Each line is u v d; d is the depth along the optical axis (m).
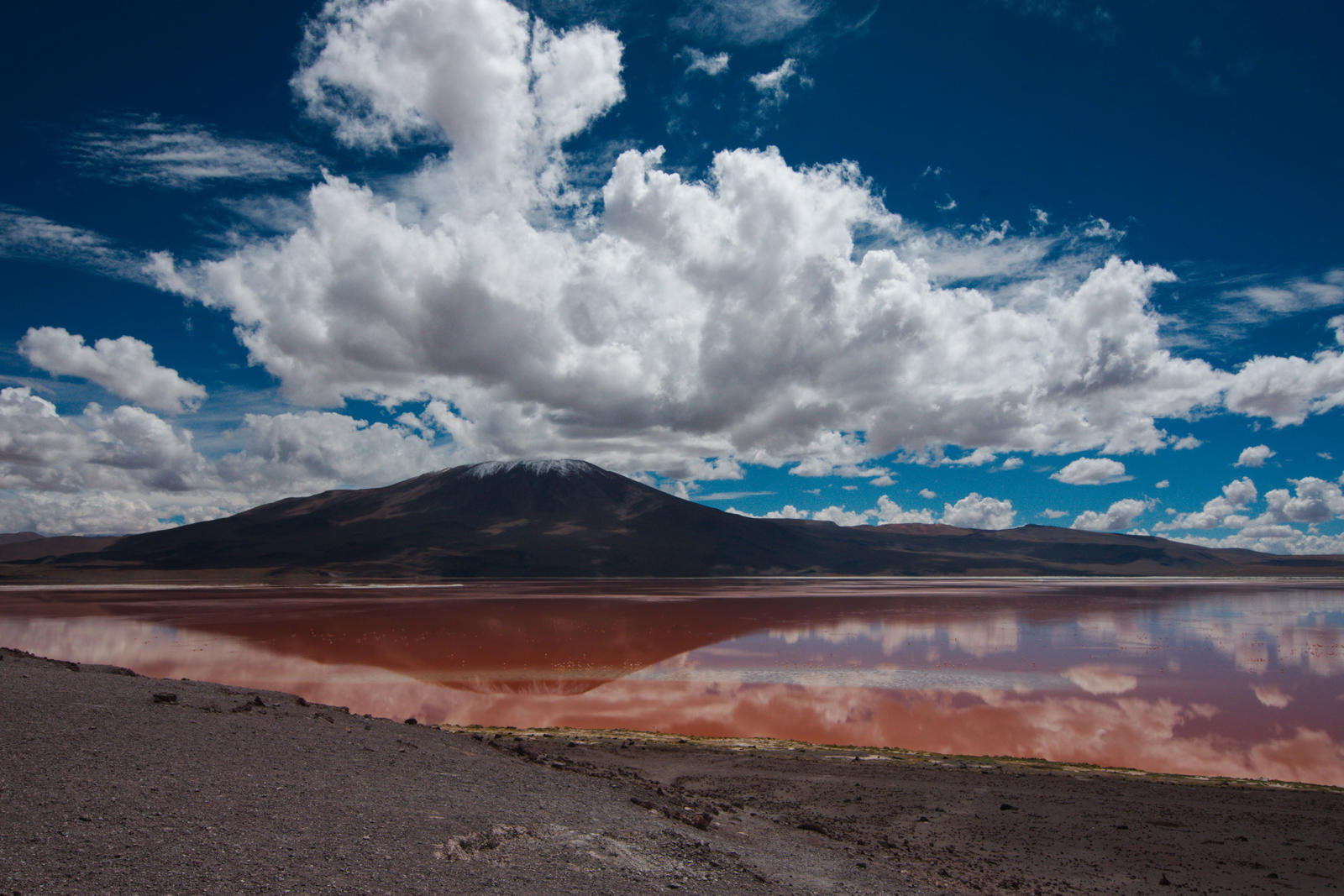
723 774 19.67
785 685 39.16
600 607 93.81
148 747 11.60
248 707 16.03
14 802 8.48
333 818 9.52
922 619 78.06
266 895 6.98
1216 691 37.41
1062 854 13.98
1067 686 38.78
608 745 23.38
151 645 54.72
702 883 9.55
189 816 8.84
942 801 17.50
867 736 28.58
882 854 13.26
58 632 62.97
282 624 70.06
